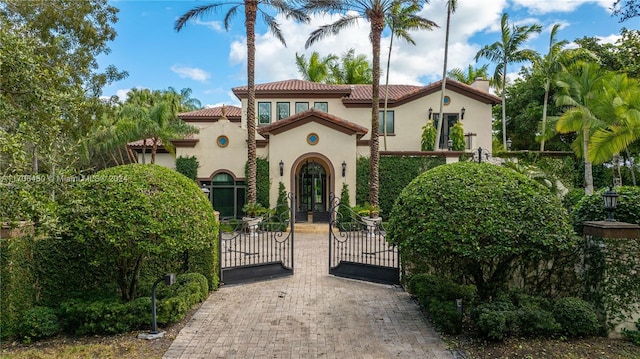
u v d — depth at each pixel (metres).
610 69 25.48
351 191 19.89
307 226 18.81
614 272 6.07
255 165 18.95
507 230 5.84
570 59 26.58
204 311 7.67
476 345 5.95
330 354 5.77
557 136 31.39
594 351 5.54
